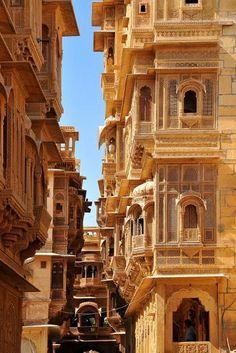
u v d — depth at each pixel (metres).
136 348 47.53
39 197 27.20
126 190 45.09
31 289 27.86
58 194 56.62
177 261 36.19
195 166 36.81
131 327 51.88
